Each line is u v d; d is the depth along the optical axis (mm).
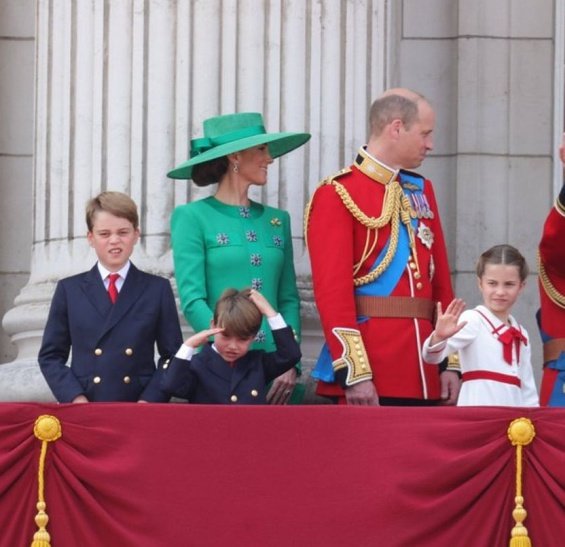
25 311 40781
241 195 37906
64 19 41062
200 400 34781
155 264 39562
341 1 40781
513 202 45375
